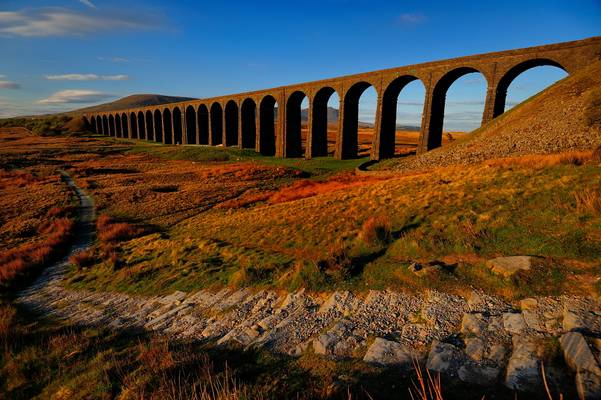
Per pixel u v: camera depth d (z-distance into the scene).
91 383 6.04
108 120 174.50
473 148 32.00
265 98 75.25
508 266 7.83
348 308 8.09
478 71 38.97
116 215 33.25
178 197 38.50
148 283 14.29
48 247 22.91
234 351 6.95
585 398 3.98
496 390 4.58
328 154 72.25
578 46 31.42
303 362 6.09
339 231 14.42
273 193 36.19
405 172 32.44
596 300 6.06
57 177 57.53
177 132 115.94
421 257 9.94
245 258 14.10
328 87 60.50
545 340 5.31
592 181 10.47
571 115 26.67
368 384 5.13
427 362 5.46
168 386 5.38
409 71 45.31
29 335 9.62
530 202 10.80
